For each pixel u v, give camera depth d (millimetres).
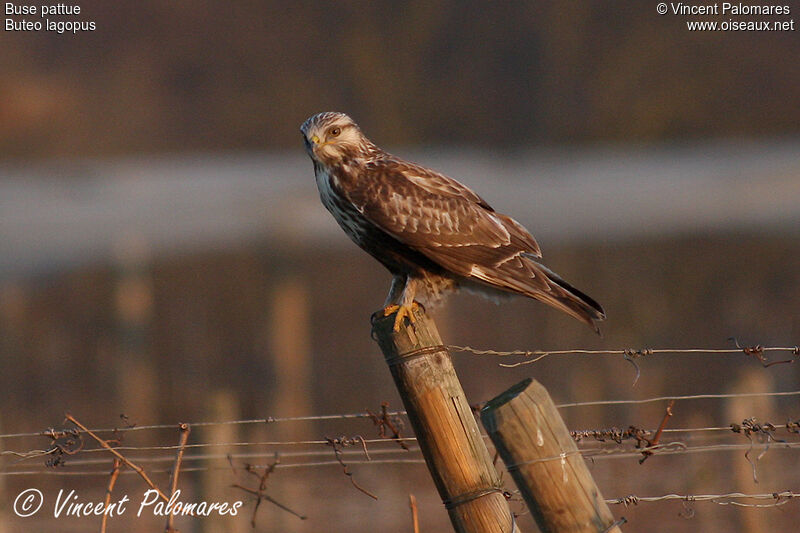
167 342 16984
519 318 17203
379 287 19984
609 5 32812
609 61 32812
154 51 40594
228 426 7027
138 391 13992
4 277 20547
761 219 24828
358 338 17047
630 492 9000
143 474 5047
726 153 32719
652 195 28172
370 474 10336
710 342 16000
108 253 22047
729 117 33688
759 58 35062
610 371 14102
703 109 33469
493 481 4688
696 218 25203
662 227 24172
